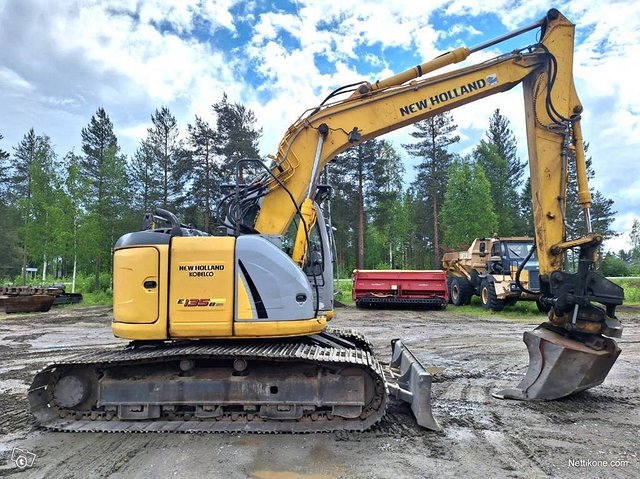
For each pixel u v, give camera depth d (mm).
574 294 5742
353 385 4961
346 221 38969
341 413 4945
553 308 5973
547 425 5074
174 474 3906
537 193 6227
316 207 6406
